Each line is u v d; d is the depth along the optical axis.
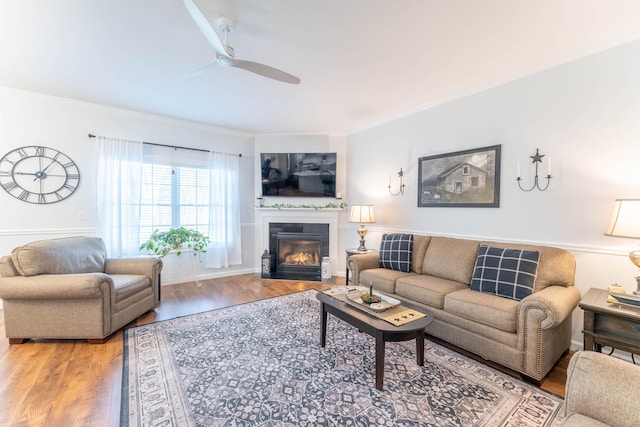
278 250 5.20
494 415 1.68
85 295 2.44
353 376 2.05
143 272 3.31
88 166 3.81
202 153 4.71
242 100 3.64
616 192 2.31
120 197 3.95
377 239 4.52
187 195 4.59
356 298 2.44
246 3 1.89
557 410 1.72
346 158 5.11
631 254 1.98
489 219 3.12
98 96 3.54
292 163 5.10
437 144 3.64
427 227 3.79
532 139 2.78
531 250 2.52
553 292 2.12
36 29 2.20
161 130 4.34
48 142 3.58
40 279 2.43
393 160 4.24
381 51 2.49
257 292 4.05
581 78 2.46
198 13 1.62
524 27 2.14
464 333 2.38
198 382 1.97
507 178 2.96
